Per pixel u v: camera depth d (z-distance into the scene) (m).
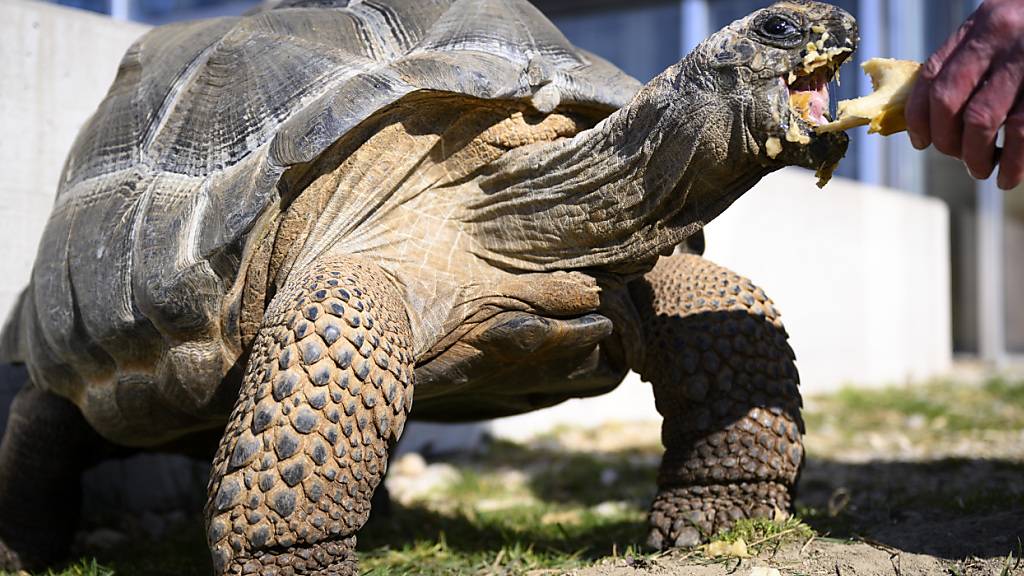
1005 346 22.05
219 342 4.95
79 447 6.60
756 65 4.10
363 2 5.71
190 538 7.04
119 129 5.82
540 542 6.12
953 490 7.09
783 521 5.05
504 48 5.01
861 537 5.01
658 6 20.67
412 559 5.72
